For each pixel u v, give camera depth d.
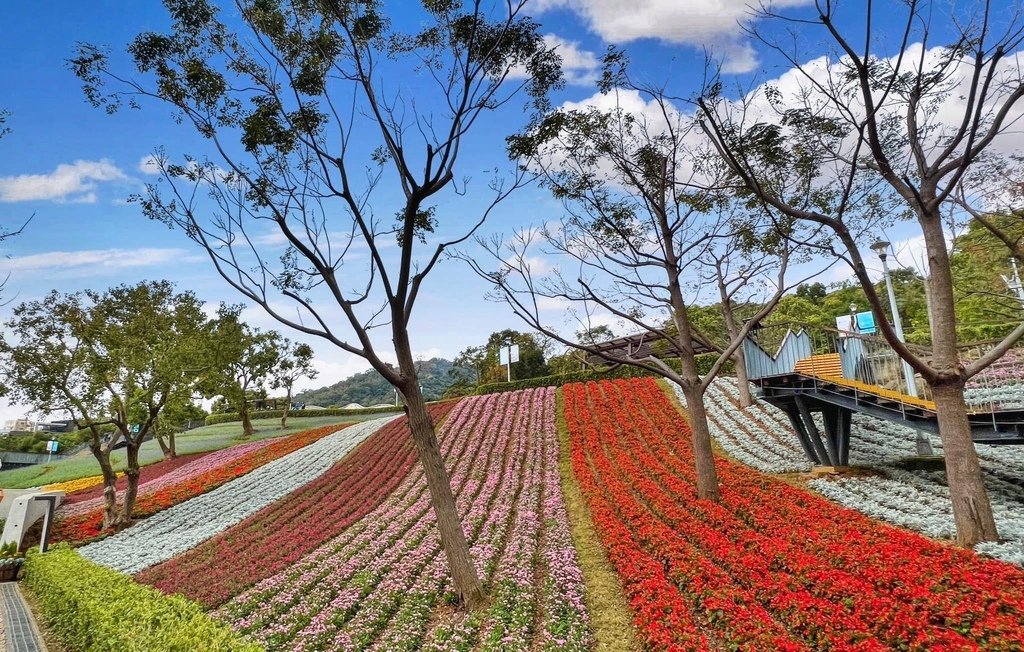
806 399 15.97
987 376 18.16
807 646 6.93
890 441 17.89
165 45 9.70
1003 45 8.45
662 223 14.66
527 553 12.02
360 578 11.77
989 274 22.06
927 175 10.16
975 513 9.37
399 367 10.52
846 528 10.55
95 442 22.05
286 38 10.26
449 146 10.01
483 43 10.16
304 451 32.03
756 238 15.13
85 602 9.08
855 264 9.27
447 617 9.59
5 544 19.06
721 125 11.66
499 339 58.31
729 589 8.48
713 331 30.75
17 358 20.59
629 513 13.34
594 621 8.84
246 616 10.83
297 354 47.81
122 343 22.09
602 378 34.88
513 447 24.47
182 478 30.00
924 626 6.70
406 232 10.20
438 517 10.14
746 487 14.09
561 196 14.84
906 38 9.00
